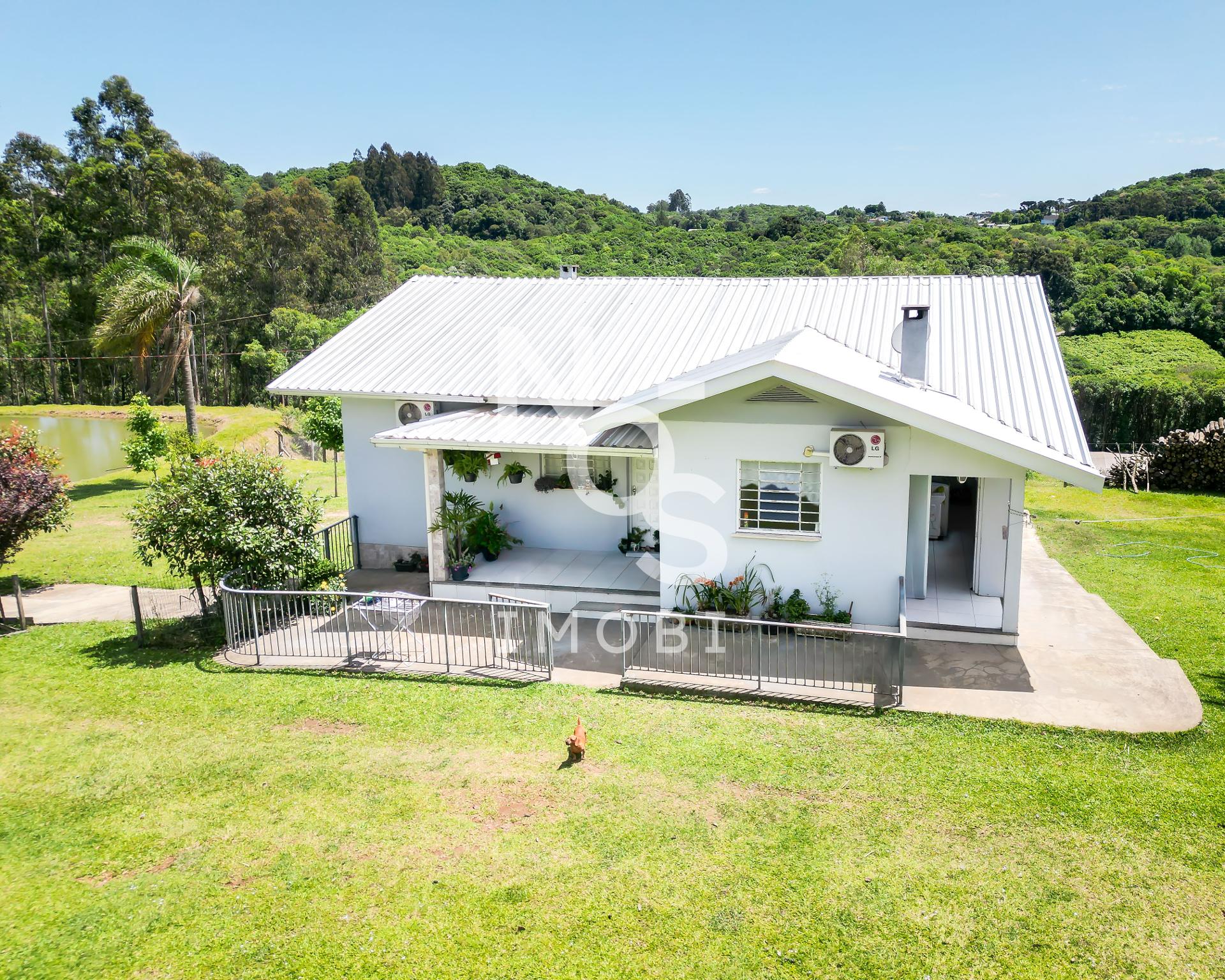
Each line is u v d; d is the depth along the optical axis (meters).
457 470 16.08
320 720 10.85
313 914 7.07
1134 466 25.30
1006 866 7.48
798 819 8.28
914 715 10.48
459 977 6.36
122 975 6.45
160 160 61.59
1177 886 7.15
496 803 8.71
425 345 18.12
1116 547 18.45
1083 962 6.36
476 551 16.61
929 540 17.47
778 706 10.91
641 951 6.58
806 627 11.12
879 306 17.36
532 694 11.52
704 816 8.38
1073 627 13.43
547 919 6.96
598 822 8.31
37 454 17.28
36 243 63.12
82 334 65.94
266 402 59.16
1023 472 12.12
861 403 11.45
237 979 6.38
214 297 64.38
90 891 7.47
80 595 17.12
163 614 15.70
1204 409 27.83
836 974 6.32
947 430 11.21
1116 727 10.05
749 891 7.25
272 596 14.16
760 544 13.32
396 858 7.81
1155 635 13.16
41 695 11.89
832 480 12.82
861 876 7.40
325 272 75.00
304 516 14.82
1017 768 9.14
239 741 10.33
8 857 8.01
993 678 11.55
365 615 13.73
